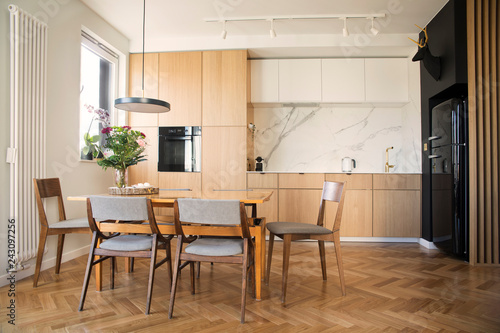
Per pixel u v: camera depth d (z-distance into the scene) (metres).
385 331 1.71
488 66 3.03
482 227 3.01
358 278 2.61
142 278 2.60
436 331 1.71
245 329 1.73
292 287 2.39
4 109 2.39
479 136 3.04
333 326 1.77
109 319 1.85
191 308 2.01
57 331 1.70
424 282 2.51
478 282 2.51
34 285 2.38
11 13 2.41
